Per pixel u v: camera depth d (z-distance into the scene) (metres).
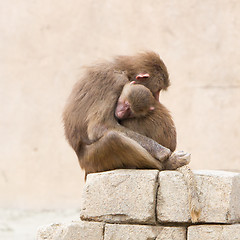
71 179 55.22
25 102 56.91
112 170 25.34
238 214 24.20
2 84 57.34
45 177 55.91
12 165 56.69
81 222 24.97
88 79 26.70
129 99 25.98
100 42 55.69
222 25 53.19
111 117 25.89
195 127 53.25
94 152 25.61
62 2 56.78
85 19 56.19
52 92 56.34
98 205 24.73
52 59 56.59
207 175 23.83
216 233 23.58
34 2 57.25
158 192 24.28
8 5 57.78
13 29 57.50
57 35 56.69
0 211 54.44
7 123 57.12
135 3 55.16
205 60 53.38
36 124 56.50
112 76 26.53
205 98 53.16
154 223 24.23
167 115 27.05
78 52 56.06
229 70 52.78
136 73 27.91
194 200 23.58
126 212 24.33
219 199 23.58
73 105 26.72
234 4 53.09
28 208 55.69
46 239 25.12
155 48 54.50
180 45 53.97
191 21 53.84
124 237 24.39
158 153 25.06
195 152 53.03
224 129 52.50
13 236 42.59
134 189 24.28
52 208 55.19
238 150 51.97
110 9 55.75
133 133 25.70
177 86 53.91
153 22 54.69
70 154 55.47
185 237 24.05
